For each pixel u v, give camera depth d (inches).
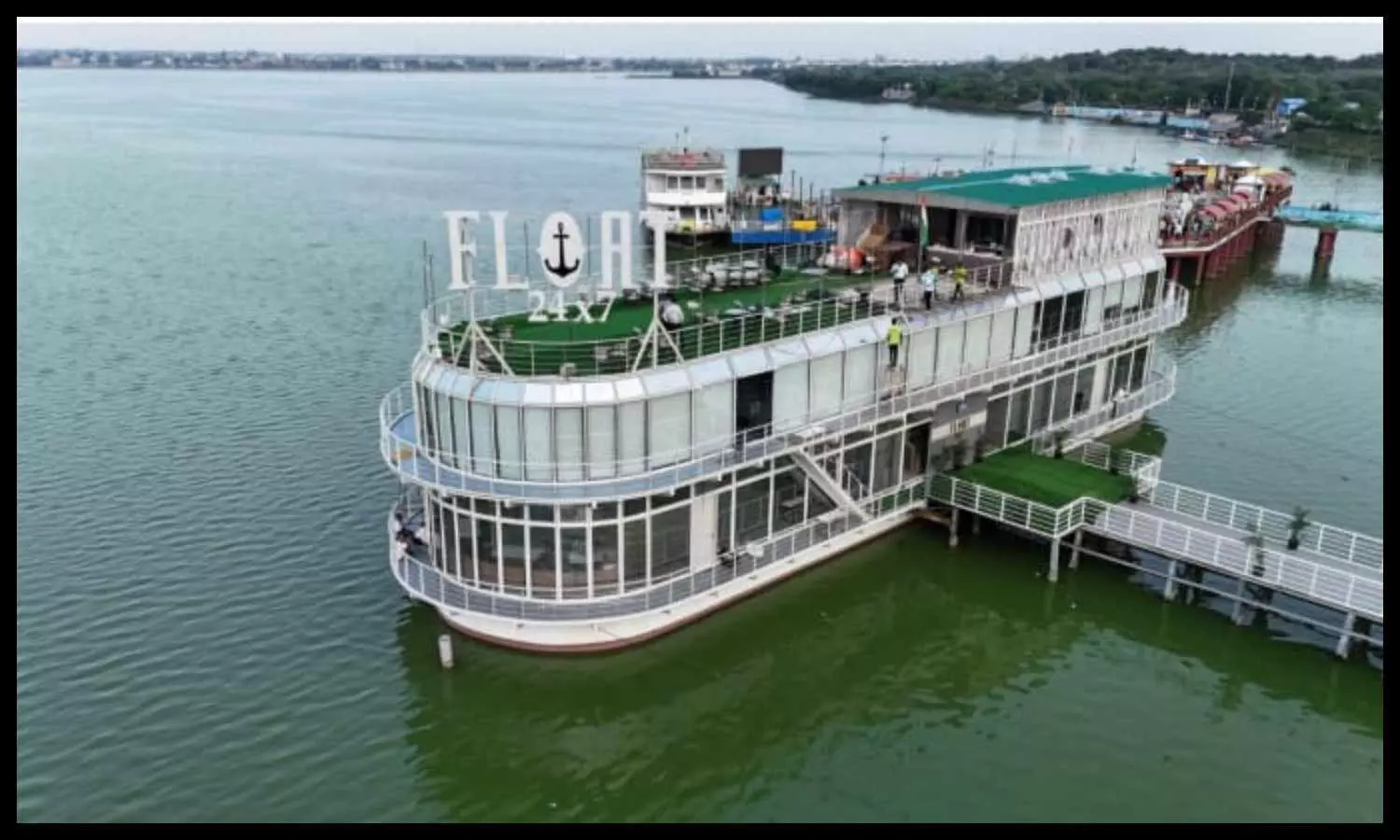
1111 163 7578.7
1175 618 1722.4
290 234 4768.7
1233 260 4589.1
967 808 1315.2
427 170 7357.3
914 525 1961.1
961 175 2470.5
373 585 1752.0
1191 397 2778.1
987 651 1644.9
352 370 2819.9
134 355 2908.5
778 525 1722.4
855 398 1777.8
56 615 1648.6
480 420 1460.4
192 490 2070.6
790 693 1540.4
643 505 1497.3
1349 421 2610.7
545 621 1467.8
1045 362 2103.8
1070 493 1822.1
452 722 1450.5
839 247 2177.7
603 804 1326.3
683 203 4594.0
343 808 1299.2
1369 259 4845.0
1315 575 1599.4
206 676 1519.4
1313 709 1503.4
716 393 1558.8
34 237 4525.1
